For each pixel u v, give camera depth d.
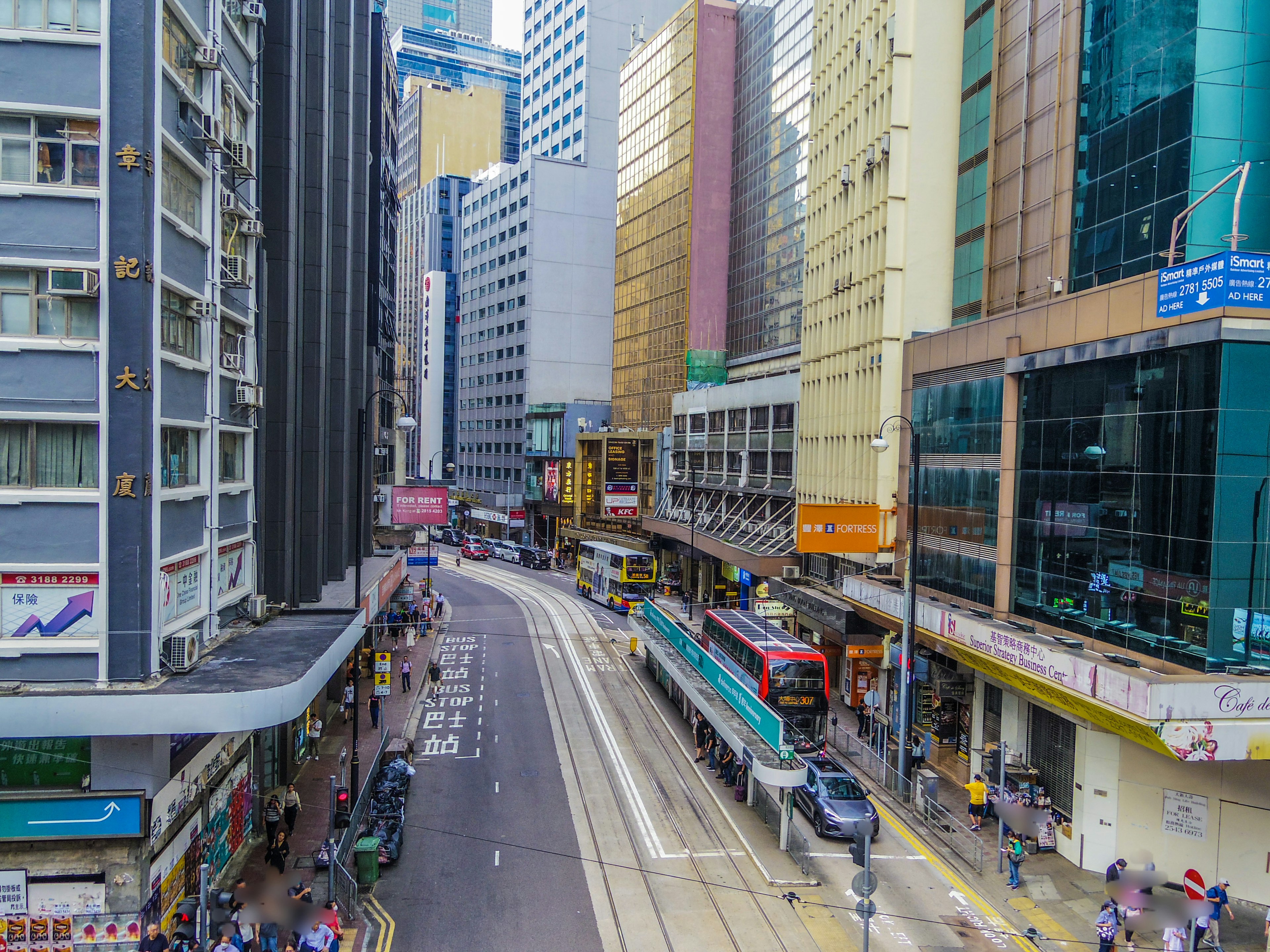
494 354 112.06
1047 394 24.80
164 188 18.06
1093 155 27.17
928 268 36.16
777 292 63.47
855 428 38.84
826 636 38.25
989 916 19.47
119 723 16.09
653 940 18.06
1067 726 23.09
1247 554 18.62
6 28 16.44
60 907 16.25
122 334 16.80
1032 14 30.53
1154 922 18.83
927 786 25.27
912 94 35.88
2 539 16.55
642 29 105.56
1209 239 22.84
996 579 26.70
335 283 36.16
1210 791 20.23
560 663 45.00
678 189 76.75
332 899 18.00
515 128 168.00
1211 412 18.66
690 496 65.25
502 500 108.38
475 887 20.45
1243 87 22.92
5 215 16.52
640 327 86.56
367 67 41.28
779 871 21.59
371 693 38.84
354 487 40.75
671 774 28.72
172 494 18.16
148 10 16.97
